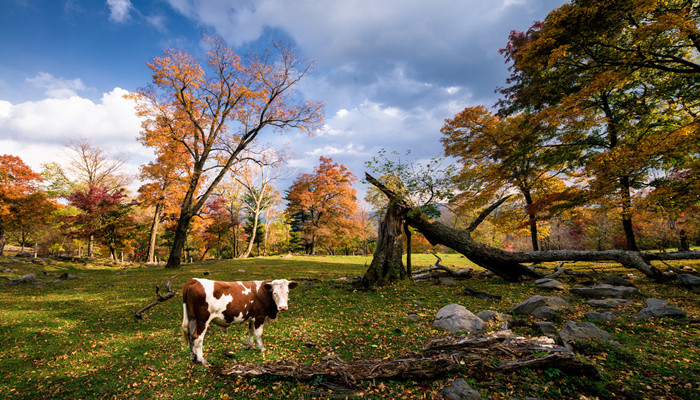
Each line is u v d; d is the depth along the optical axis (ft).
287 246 179.32
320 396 13.39
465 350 15.46
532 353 14.79
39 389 15.33
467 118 68.74
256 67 74.33
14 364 18.45
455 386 13.03
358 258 107.76
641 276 42.09
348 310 29.35
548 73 56.24
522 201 71.92
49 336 23.65
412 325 23.89
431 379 14.20
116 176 119.03
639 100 51.93
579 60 51.26
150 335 23.67
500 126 65.67
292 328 23.85
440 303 31.42
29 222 97.25
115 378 16.43
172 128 75.41
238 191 126.21
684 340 18.63
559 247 111.14
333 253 192.13
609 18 41.16
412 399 12.84
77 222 92.53
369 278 42.52
